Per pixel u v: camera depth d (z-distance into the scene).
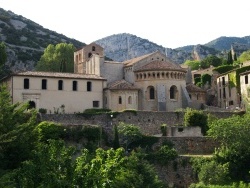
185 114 80.38
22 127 40.78
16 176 30.94
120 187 34.84
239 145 61.84
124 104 92.06
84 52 115.19
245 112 85.94
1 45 104.50
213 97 121.19
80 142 62.62
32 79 83.94
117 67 104.69
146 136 68.88
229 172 60.09
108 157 34.12
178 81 98.50
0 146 39.44
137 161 49.38
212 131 65.81
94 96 90.31
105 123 77.56
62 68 125.31
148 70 96.69
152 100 96.56
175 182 61.22
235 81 106.62
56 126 61.31
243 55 176.00
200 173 58.00
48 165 29.19
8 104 43.03
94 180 28.69
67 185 28.05
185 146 68.75
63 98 86.56
